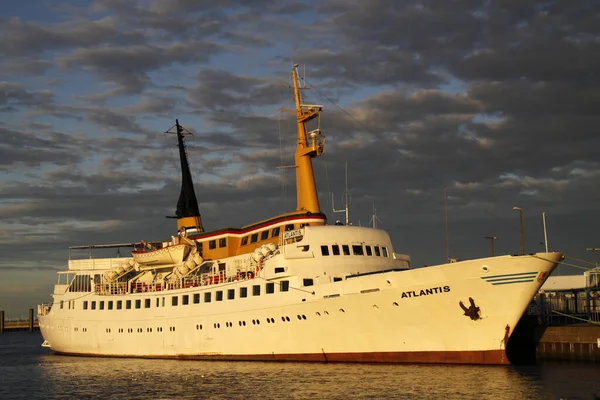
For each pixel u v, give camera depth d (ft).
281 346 168.86
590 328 162.09
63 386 159.02
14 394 151.43
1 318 547.49
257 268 176.24
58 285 235.40
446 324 147.43
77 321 223.71
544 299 216.33
